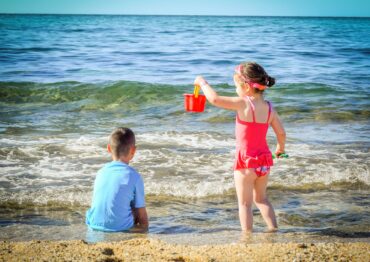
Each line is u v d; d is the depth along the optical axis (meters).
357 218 4.19
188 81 13.53
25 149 6.21
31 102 10.32
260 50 24.98
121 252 3.01
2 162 5.67
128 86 11.65
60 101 10.42
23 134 7.17
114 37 36.12
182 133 7.36
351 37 39.28
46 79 13.40
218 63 18.66
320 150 6.50
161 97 10.78
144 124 8.19
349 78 14.55
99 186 3.80
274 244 3.19
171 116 8.94
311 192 4.97
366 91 11.92
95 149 6.31
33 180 5.09
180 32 47.25
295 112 9.34
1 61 17.98
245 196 3.62
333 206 4.54
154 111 9.45
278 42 31.95
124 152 3.87
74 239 3.49
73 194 4.70
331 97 11.05
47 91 11.27
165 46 27.02
